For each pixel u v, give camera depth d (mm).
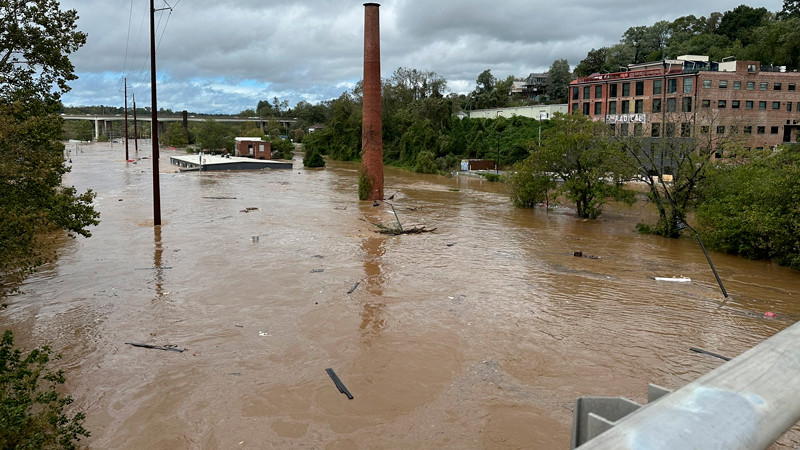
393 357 14164
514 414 11445
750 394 1355
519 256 25875
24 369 8656
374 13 43000
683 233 32438
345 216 36406
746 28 90375
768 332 16188
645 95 60656
